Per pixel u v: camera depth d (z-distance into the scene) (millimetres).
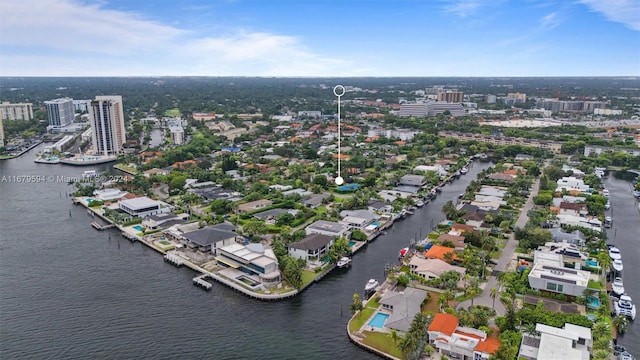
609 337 151750
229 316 181750
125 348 161250
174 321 178375
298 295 198375
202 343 163875
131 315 182625
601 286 195125
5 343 164500
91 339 166750
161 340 165875
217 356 156500
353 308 176750
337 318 179750
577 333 153625
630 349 157500
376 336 164125
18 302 193000
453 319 162625
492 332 162125
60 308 188125
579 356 139000
